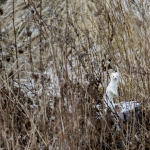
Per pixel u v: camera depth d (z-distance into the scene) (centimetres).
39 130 1592
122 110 1711
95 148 1594
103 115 1619
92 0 2133
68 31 1806
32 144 1523
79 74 1725
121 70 1850
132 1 2103
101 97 1753
